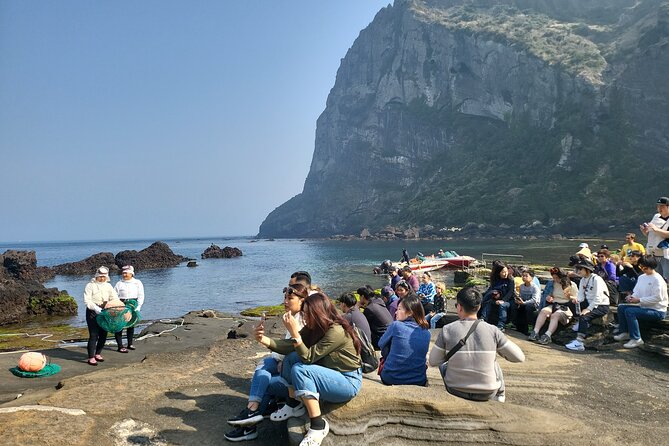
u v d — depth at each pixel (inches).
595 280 379.6
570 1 6230.3
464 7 6934.1
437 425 187.5
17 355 366.6
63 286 1411.2
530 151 4798.2
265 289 1218.0
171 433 199.3
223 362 329.7
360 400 190.4
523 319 441.7
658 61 4060.0
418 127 6259.8
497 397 216.4
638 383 296.5
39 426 190.5
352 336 194.9
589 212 3782.0
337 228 6614.2
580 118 4370.1
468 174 5206.7
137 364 330.3
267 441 199.2
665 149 3831.2
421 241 4128.9
